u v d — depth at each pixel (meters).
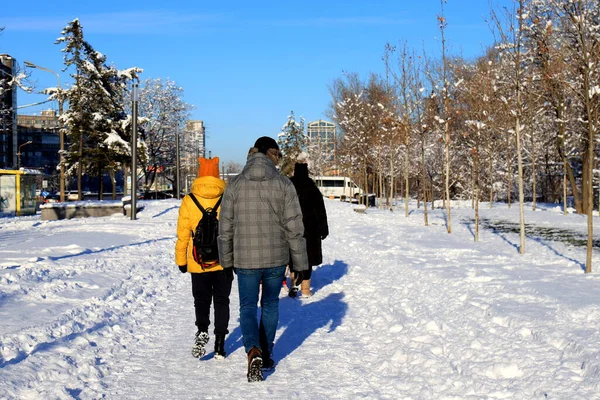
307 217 8.88
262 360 5.04
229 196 5.23
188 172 82.62
